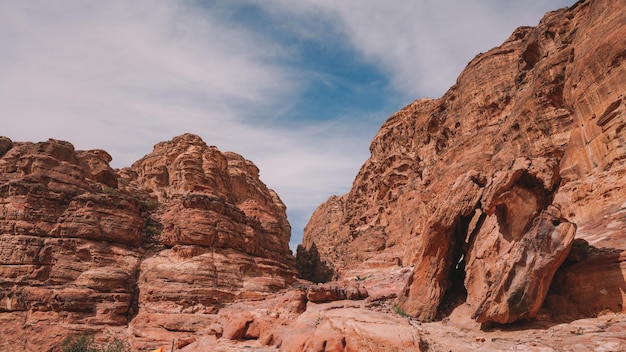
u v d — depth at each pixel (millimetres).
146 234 43281
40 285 34812
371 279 37812
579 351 13469
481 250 20172
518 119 36719
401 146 71188
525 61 41500
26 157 41031
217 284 37938
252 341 24266
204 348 24062
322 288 26109
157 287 36719
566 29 35781
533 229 17859
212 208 43406
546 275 17078
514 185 18969
